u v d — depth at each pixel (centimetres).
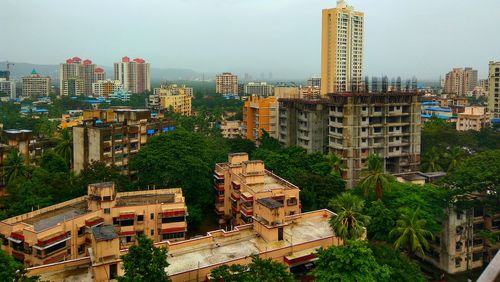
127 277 3588
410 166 10800
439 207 6825
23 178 8019
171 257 4744
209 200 8006
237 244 5088
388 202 7156
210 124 18700
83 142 9425
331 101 10588
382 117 10438
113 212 6075
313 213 5962
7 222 5638
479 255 7088
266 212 5206
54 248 5375
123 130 9806
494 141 13400
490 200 6750
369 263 4100
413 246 5794
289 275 3978
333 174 8350
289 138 12412
